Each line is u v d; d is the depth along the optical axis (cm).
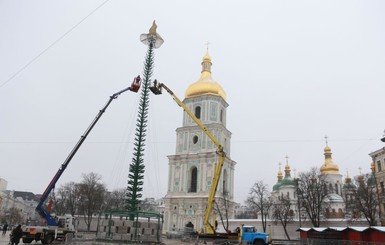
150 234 3734
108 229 3631
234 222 7706
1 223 13325
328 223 7338
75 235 4231
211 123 8244
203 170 7938
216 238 4631
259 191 7881
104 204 9988
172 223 7875
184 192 7975
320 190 7300
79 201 9462
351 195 8169
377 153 6981
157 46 4731
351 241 3994
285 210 7731
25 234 3919
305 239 4966
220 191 7788
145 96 4356
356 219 7269
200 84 8844
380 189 6869
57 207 9925
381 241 3741
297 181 7738
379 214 6769
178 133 8681
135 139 4156
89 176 9750
